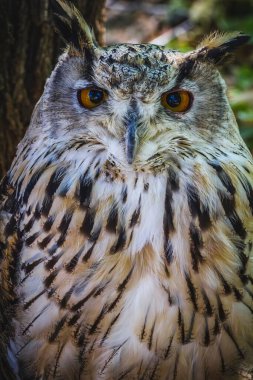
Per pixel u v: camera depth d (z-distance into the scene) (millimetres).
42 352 7535
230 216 7188
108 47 7352
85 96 7152
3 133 9617
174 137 7090
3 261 7496
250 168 7449
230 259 7141
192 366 7453
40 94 9648
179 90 7094
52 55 9570
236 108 12141
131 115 6984
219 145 7242
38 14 9305
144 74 6957
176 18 15102
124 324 7164
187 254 7047
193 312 7145
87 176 7125
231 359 7574
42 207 7207
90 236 7051
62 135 7242
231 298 7223
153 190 7047
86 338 7305
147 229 7016
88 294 7125
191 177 7125
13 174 7703
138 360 7328
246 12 15469
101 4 9898
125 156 6875
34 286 7293
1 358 8039
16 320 7578
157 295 7055
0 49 9359
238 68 14211
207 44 7379
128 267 7031
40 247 7191
